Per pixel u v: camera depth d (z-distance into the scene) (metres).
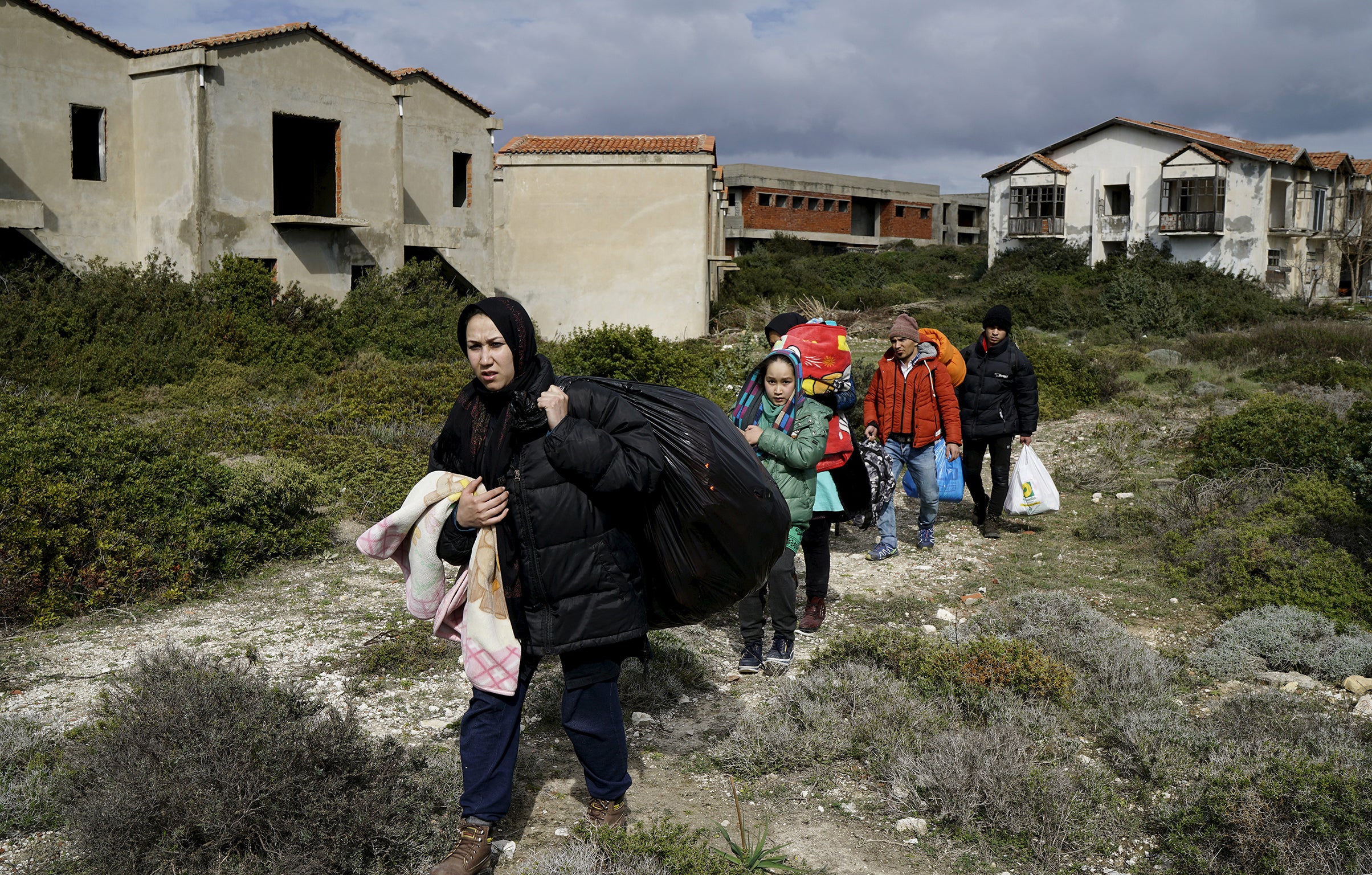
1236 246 39.84
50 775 3.39
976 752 3.61
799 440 4.72
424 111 24.47
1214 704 4.52
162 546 6.04
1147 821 3.43
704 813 3.52
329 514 7.67
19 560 5.35
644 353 12.68
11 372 13.26
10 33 17.14
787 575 4.85
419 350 18.56
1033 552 7.50
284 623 5.43
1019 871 3.17
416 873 2.93
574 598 2.87
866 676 4.44
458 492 2.90
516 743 2.97
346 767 3.14
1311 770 3.29
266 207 19.33
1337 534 6.55
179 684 3.37
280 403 12.41
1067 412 14.27
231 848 2.84
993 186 46.00
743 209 56.53
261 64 19.11
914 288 40.03
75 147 19.69
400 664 4.78
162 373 14.48
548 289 27.09
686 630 5.57
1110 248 43.19
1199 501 7.91
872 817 3.51
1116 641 5.09
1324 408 9.36
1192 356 21.23
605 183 26.69
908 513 9.05
